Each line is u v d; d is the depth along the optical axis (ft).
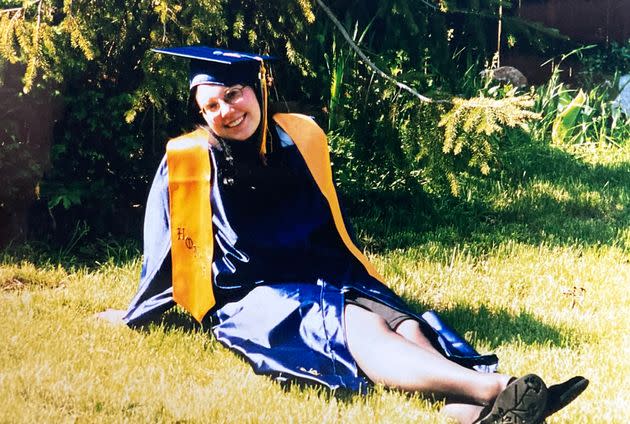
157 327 15.37
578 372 14.38
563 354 15.07
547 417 12.35
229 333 14.25
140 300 15.47
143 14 19.36
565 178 27.27
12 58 18.39
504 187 25.85
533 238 21.98
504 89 30.71
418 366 12.48
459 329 16.20
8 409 11.93
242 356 14.17
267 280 14.74
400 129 21.72
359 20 25.53
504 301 17.92
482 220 23.54
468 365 13.17
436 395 12.57
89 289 17.24
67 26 18.51
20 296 16.65
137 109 19.06
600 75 36.14
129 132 20.18
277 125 15.02
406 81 21.57
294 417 12.18
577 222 23.35
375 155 22.53
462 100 20.01
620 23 36.94
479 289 18.52
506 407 11.49
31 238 19.97
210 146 14.90
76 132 19.89
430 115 20.36
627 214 24.38
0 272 17.95
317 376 13.01
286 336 13.73
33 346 14.19
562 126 31.45
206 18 19.07
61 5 19.66
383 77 21.67
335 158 23.63
